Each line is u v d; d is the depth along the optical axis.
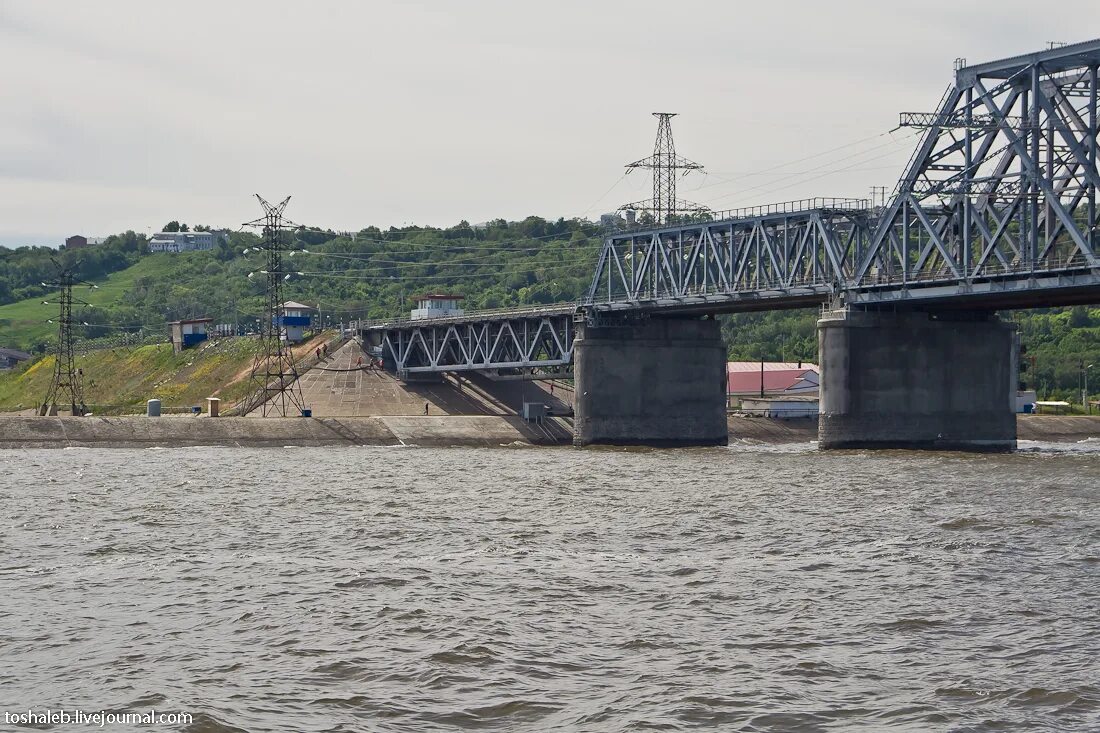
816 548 133.88
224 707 77.12
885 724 74.00
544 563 125.44
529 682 82.62
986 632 94.50
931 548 131.88
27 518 165.88
